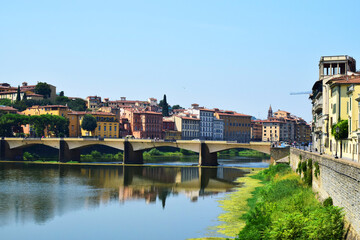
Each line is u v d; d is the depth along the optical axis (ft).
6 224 248.93
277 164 436.76
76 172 510.99
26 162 646.33
